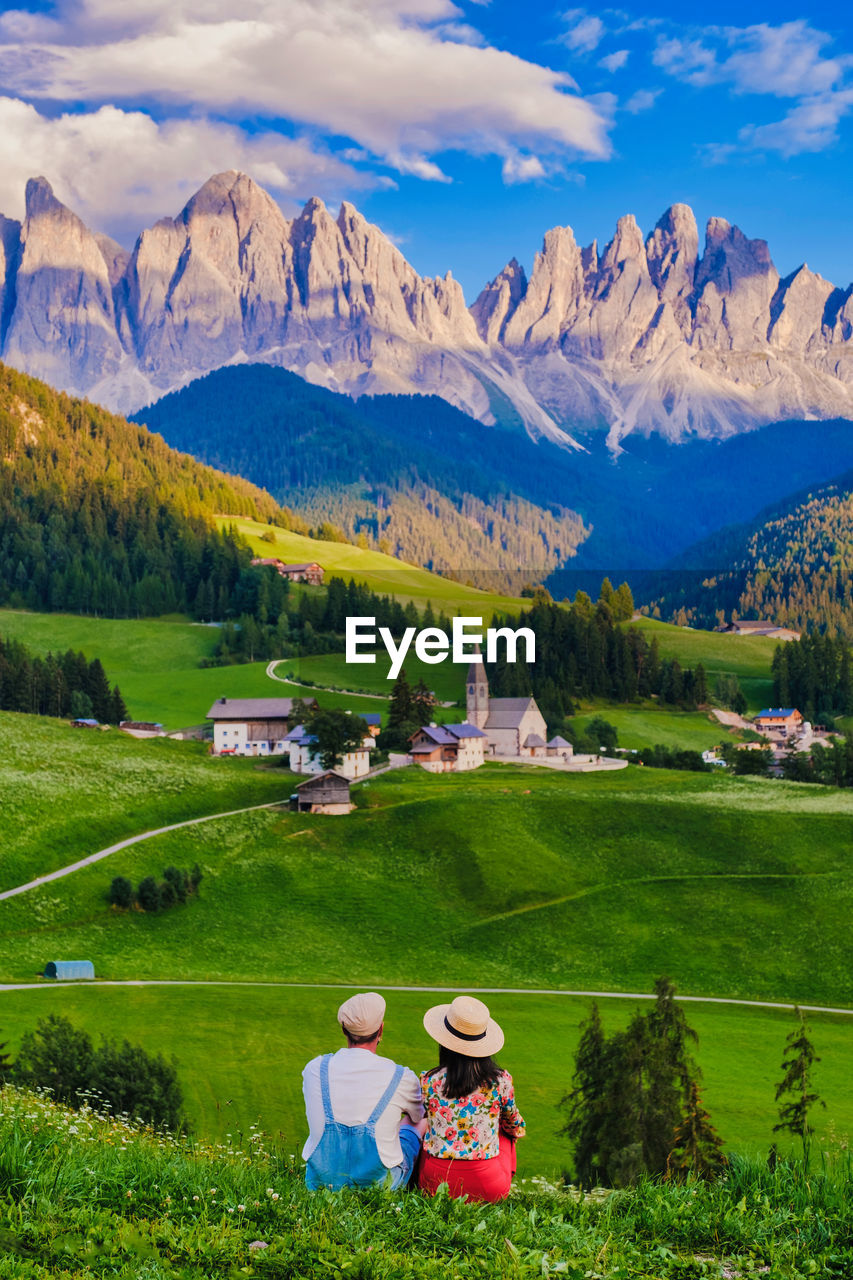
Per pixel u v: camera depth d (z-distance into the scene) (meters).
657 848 111.50
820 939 90.94
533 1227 9.87
